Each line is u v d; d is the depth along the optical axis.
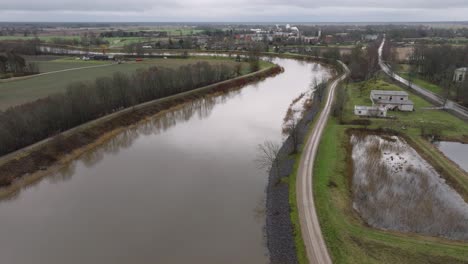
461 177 48.38
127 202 43.59
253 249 34.50
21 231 37.81
